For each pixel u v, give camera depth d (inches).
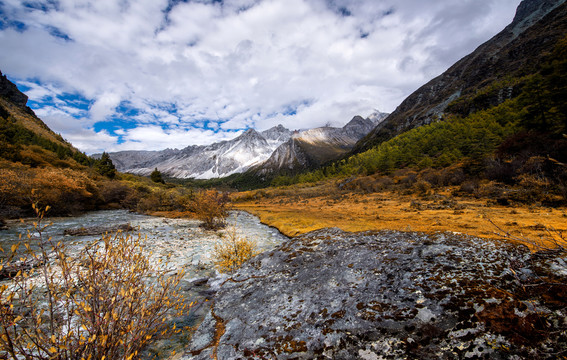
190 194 1509.6
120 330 113.5
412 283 128.0
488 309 97.2
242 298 165.0
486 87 4788.4
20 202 830.5
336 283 149.7
